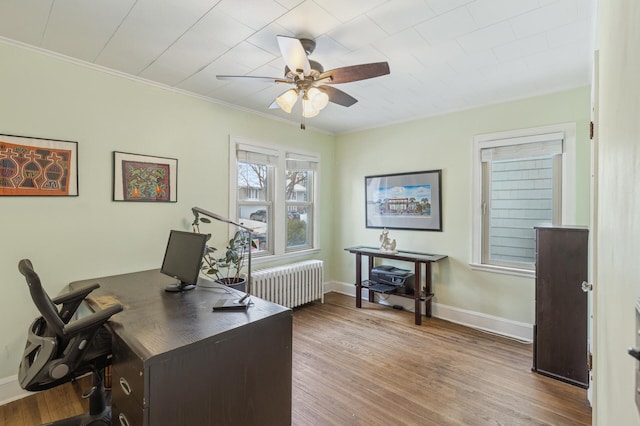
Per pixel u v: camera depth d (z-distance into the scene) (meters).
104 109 2.57
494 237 3.39
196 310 1.77
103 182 2.57
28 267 1.57
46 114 2.29
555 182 3.03
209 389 1.41
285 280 3.81
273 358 1.67
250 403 1.56
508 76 2.70
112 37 2.11
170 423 1.29
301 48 1.78
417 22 1.92
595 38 1.95
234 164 3.51
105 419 1.83
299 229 4.47
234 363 1.50
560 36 2.08
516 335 3.16
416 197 3.90
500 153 3.28
